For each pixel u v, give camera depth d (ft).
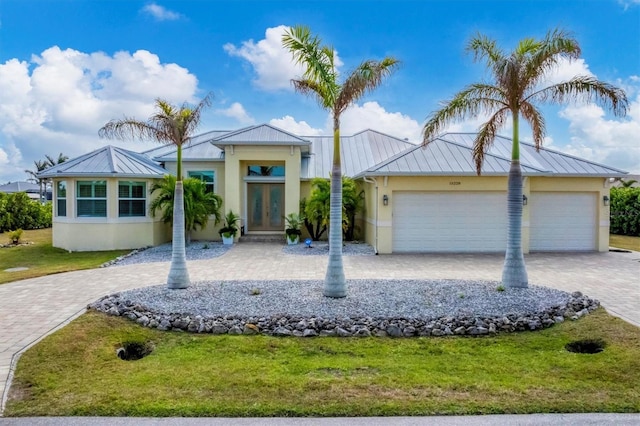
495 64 30.35
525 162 56.44
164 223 63.93
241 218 67.15
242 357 19.80
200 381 16.93
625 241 69.77
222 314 25.17
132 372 17.98
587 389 16.20
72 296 31.30
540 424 13.76
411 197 53.98
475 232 53.93
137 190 59.41
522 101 31.19
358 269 42.70
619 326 23.56
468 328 23.09
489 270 42.27
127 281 36.91
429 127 33.45
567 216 56.85
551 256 52.37
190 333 23.09
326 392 15.94
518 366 18.66
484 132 34.65
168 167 67.92
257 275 39.63
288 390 16.12
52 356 19.53
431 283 32.94
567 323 24.45
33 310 27.40
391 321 23.88
